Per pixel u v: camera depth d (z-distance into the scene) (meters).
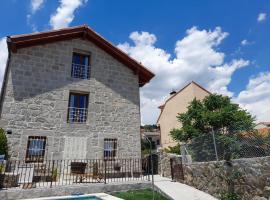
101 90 15.06
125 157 14.52
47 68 13.76
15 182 9.64
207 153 10.95
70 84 14.20
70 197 8.95
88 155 13.53
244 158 8.59
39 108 12.96
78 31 14.97
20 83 12.82
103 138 14.23
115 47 15.80
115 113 15.08
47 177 11.73
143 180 11.55
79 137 13.59
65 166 12.77
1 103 13.95
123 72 16.25
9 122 12.07
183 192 9.66
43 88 13.35
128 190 10.60
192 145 12.16
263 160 7.94
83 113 14.37
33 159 12.19
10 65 12.83
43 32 13.62
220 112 19.14
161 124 32.84
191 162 11.39
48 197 8.92
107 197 8.95
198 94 27.48
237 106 19.84
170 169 13.39
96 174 11.99
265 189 7.62
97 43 15.82
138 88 16.47
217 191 9.37
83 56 15.55
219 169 9.51
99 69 15.41
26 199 8.56
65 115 13.53
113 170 13.86
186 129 20.34
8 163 10.99
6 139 11.57
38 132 12.59
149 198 9.16
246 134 9.78
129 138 15.01
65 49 14.62
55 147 12.82
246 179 8.35
